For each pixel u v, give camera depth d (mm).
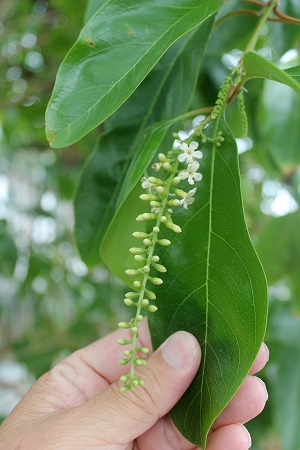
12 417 253
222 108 209
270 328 426
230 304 199
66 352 632
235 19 329
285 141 359
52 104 183
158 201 202
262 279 190
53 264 698
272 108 358
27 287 678
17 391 726
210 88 338
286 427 398
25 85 587
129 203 220
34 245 689
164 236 210
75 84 185
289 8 328
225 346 201
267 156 422
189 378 207
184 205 197
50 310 699
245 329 195
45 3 624
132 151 273
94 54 187
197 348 204
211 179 205
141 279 217
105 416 212
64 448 209
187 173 195
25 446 216
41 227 697
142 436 258
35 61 588
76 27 517
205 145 208
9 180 695
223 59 354
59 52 551
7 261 647
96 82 185
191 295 207
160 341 214
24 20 558
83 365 285
